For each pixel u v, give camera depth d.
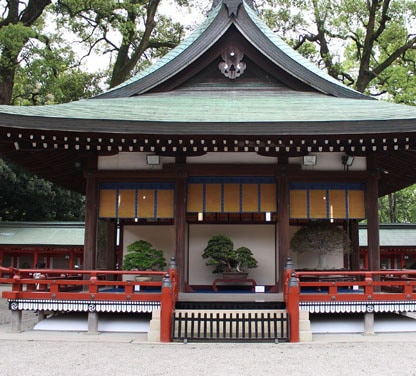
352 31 26.80
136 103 12.95
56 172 14.91
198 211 12.45
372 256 12.02
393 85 24.28
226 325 10.30
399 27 24.84
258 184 12.53
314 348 9.06
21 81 24.47
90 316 10.77
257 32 13.80
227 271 12.84
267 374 7.09
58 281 10.86
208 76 14.27
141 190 12.52
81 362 7.86
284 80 14.08
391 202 43.00
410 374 7.11
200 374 7.07
